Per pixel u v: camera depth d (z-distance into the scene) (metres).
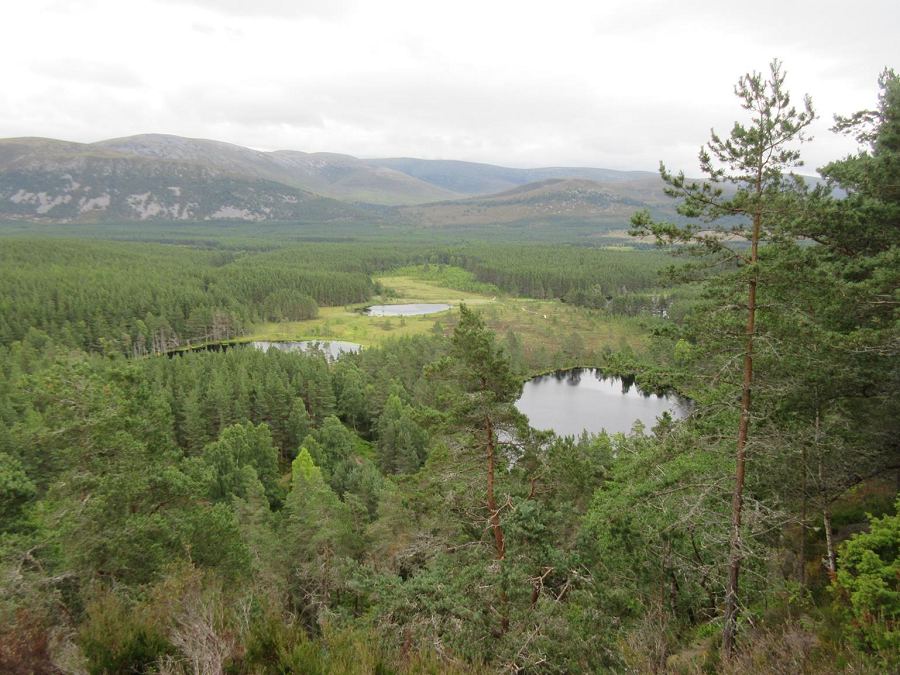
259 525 33.34
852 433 15.12
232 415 72.19
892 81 18.12
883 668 9.22
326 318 182.25
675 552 17.48
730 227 13.73
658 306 165.88
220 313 154.38
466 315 16.47
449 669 9.51
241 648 9.04
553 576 16.91
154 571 17.50
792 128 12.15
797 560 17.17
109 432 19.72
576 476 17.33
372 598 14.95
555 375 122.56
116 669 8.44
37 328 126.75
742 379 14.09
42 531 20.27
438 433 16.81
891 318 15.64
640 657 12.34
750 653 11.45
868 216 17.11
